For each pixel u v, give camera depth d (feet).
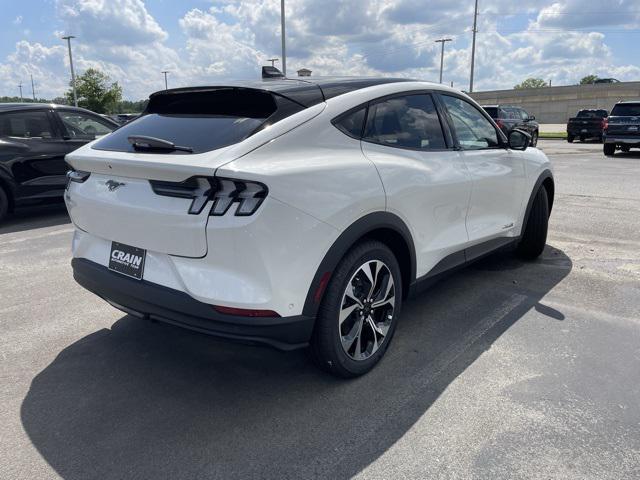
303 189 8.02
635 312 12.58
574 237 19.61
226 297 7.74
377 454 7.68
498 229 13.87
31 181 23.65
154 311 8.58
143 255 8.73
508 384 9.48
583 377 9.68
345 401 9.04
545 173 15.94
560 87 166.20
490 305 13.14
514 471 7.29
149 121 10.07
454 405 8.86
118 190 8.89
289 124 8.64
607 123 54.90
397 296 10.35
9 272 16.14
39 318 12.60
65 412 8.75
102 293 9.55
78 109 25.82
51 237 20.67
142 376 9.93
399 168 9.91
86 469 7.39
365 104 9.96
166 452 7.75
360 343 9.61
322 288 8.48
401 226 9.96
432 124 11.60
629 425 8.26
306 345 8.57
